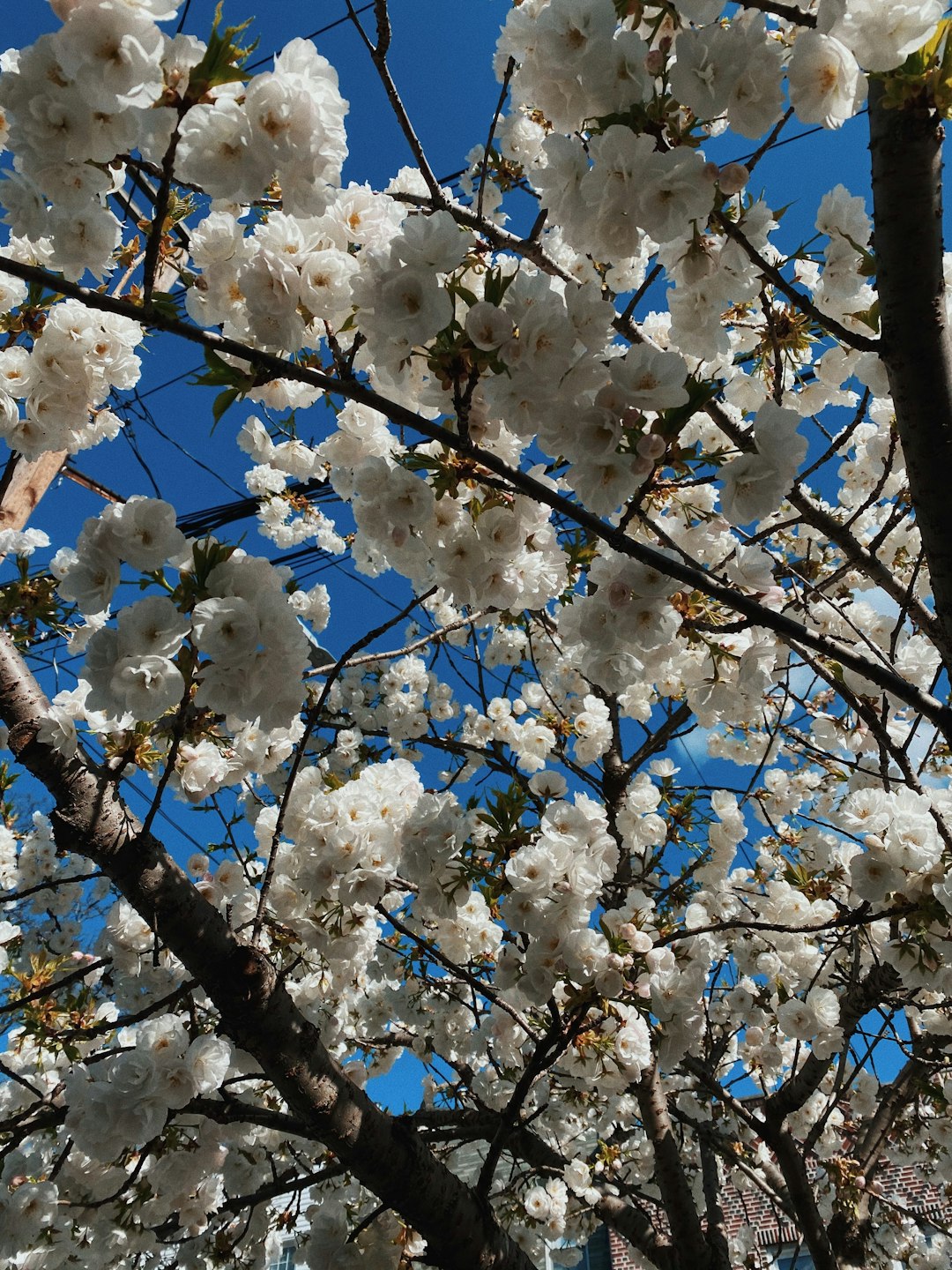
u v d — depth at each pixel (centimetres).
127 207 174
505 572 195
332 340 167
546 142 165
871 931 362
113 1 121
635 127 158
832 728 411
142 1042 218
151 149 139
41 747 210
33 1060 347
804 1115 536
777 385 198
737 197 185
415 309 152
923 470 172
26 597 282
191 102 138
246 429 408
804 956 413
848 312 227
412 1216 232
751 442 196
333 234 186
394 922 278
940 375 163
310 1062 219
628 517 158
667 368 155
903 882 246
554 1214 502
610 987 224
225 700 158
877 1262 568
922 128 147
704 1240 375
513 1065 390
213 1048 219
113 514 161
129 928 359
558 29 156
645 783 426
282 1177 351
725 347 186
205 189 142
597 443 158
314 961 377
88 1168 268
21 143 136
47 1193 259
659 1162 380
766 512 165
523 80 167
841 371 265
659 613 185
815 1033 365
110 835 206
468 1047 506
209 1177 294
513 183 334
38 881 584
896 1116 464
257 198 148
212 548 166
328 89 145
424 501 185
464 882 248
